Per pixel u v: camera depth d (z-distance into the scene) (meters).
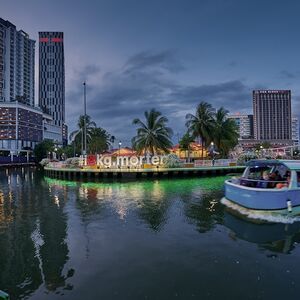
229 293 7.84
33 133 180.62
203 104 56.12
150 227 14.15
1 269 9.64
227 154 58.84
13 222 16.00
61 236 13.08
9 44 194.38
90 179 40.91
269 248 11.02
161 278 8.72
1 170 92.56
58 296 7.91
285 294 7.75
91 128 78.81
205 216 16.17
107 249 11.22
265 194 14.93
